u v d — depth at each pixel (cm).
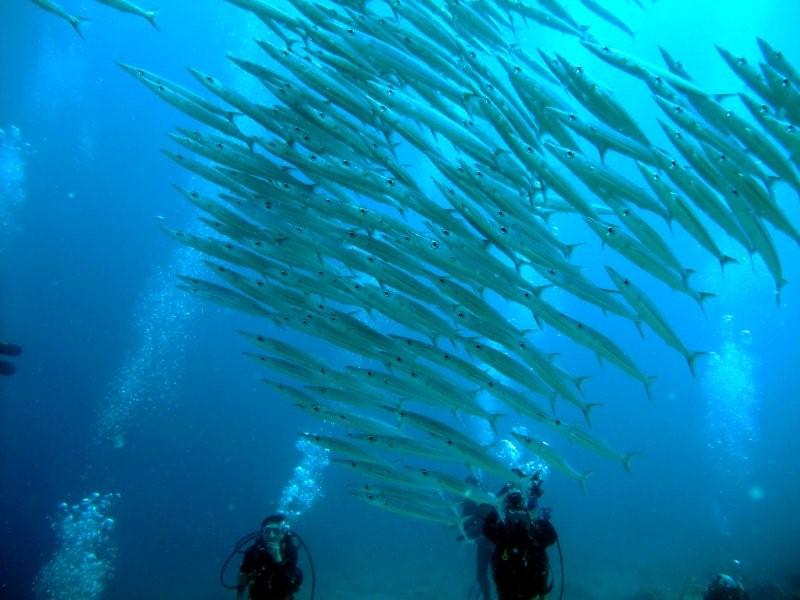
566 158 434
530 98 447
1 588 1254
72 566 1409
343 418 605
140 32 3597
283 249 625
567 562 1547
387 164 512
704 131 414
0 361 1347
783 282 408
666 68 469
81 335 3200
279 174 595
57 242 3494
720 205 413
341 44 509
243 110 579
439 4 541
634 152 423
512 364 524
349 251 577
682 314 3875
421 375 566
